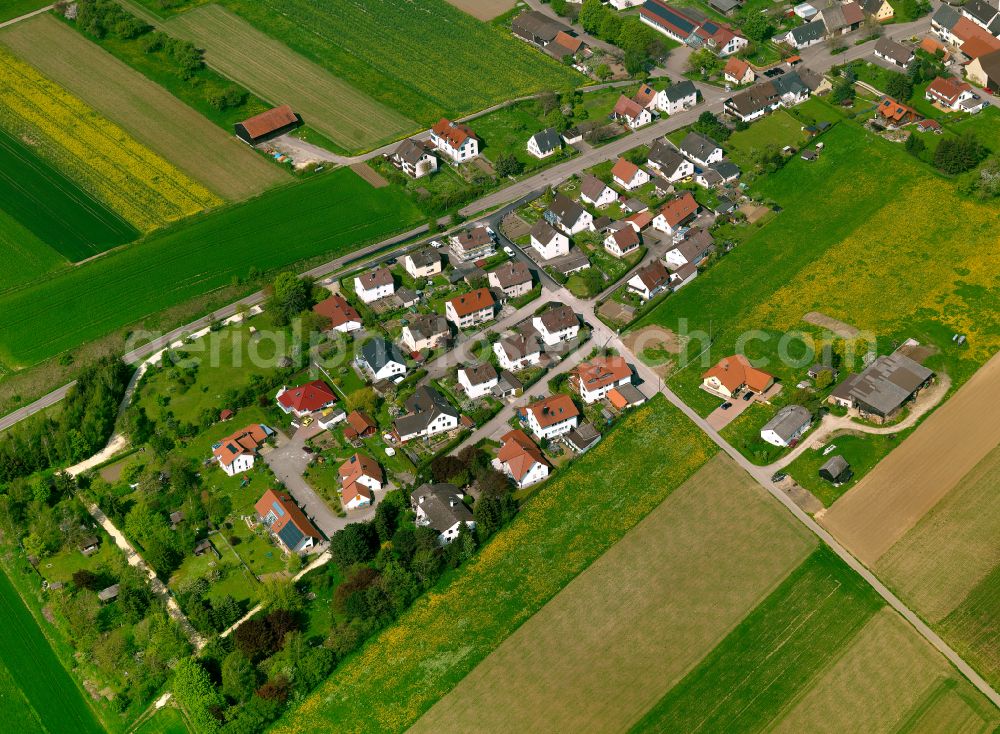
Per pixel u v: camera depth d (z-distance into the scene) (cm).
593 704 16700
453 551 18538
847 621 17625
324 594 18325
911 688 16738
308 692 16975
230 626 17850
